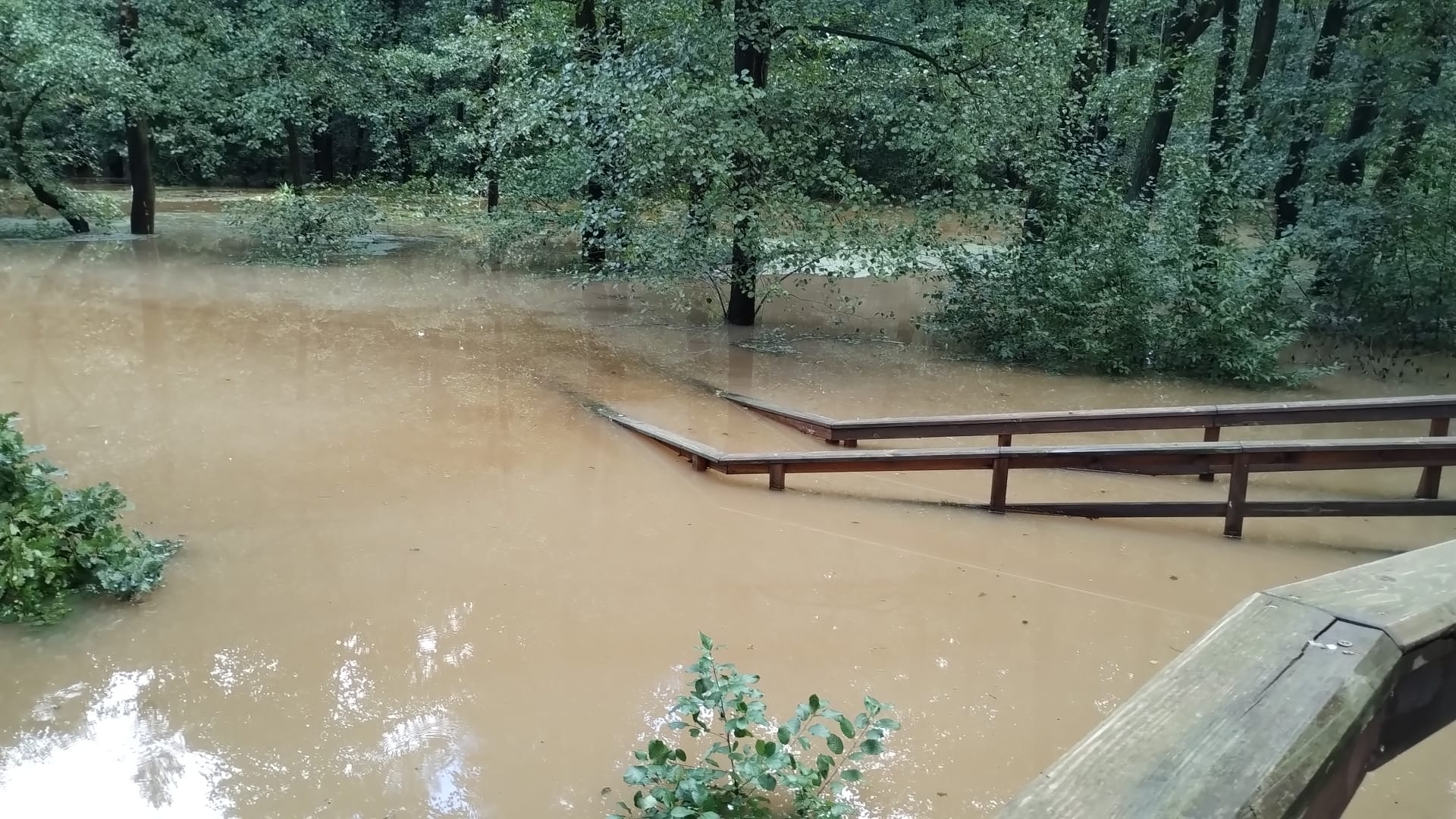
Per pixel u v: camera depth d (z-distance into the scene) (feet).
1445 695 5.42
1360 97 44.42
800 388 33.14
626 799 11.73
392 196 59.88
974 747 12.92
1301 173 48.08
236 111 55.36
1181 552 20.06
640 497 22.50
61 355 32.42
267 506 20.89
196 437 25.08
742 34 36.19
